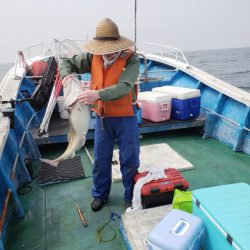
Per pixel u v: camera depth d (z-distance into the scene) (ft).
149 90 16.72
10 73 14.15
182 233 4.82
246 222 4.51
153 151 12.01
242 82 63.21
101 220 7.92
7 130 8.17
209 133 13.83
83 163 11.32
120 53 6.77
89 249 6.85
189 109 13.50
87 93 6.13
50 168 10.84
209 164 11.06
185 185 7.63
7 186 7.49
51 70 13.66
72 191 9.47
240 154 11.92
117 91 6.25
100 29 6.57
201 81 14.90
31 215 8.23
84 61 7.43
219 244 4.71
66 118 13.91
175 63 17.81
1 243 5.90
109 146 7.80
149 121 13.71
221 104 13.52
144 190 7.37
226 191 5.40
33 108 13.06
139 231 6.34
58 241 7.16
